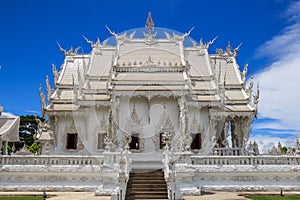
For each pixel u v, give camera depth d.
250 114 28.95
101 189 18.09
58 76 32.19
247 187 20.75
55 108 29.06
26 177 21.09
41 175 21.08
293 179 21.31
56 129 29.00
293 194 19.02
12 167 20.92
